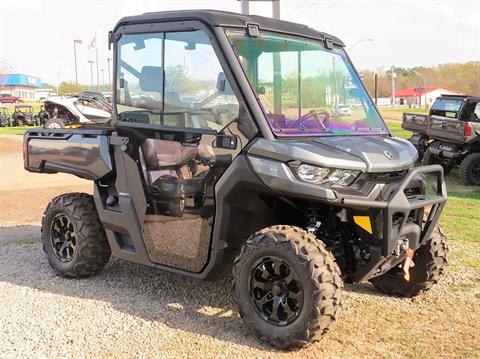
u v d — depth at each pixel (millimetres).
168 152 4391
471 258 5961
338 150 3850
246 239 4160
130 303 4680
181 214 4352
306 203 4078
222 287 5051
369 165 3805
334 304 3623
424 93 93688
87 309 4551
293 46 4414
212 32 4082
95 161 4961
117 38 4699
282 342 3740
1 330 4145
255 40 4195
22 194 10242
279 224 4293
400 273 4789
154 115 4488
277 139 3865
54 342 3945
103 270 5555
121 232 4887
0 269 5664
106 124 6484
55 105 20422
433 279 4688
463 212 8578
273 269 3832
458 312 4492
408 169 4137
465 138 11930
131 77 4637
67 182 11836
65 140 5285
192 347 3855
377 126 4730
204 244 4219
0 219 8133
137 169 4637
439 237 4684
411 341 3953
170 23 4324
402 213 3857
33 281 5270
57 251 5449
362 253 4098
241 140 3934
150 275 5402
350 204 3666
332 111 4492
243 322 4055
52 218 5422
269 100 4121
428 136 13742
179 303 4676
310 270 3604
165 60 4375
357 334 4066
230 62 3988
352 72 4855
